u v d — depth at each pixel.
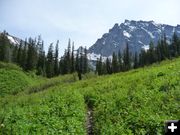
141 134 13.85
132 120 15.82
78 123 17.44
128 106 19.55
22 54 126.88
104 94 28.52
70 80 69.19
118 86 31.94
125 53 165.62
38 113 21.12
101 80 46.66
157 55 152.00
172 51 155.88
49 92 45.53
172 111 16.06
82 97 30.52
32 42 130.38
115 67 156.62
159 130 13.34
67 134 15.33
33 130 15.73
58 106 23.31
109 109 20.44
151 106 17.95
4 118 19.08
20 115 20.19
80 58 151.00
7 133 15.22
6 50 123.69
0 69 91.81
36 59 131.38
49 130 15.74
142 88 24.84
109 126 15.77
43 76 125.62
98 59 160.00
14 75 88.56
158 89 22.58
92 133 17.11
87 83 47.31
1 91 73.75
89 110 24.88
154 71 34.22
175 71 29.36
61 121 17.95
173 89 20.78
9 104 39.22
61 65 137.50
